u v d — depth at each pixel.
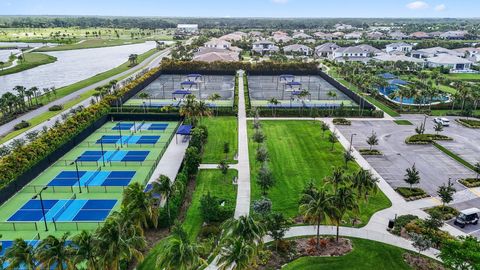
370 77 111.38
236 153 60.44
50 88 109.12
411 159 59.78
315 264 34.69
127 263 33.69
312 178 52.38
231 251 28.66
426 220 38.91
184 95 102.06
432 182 51.56
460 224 40.66
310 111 83.12
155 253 35.81
